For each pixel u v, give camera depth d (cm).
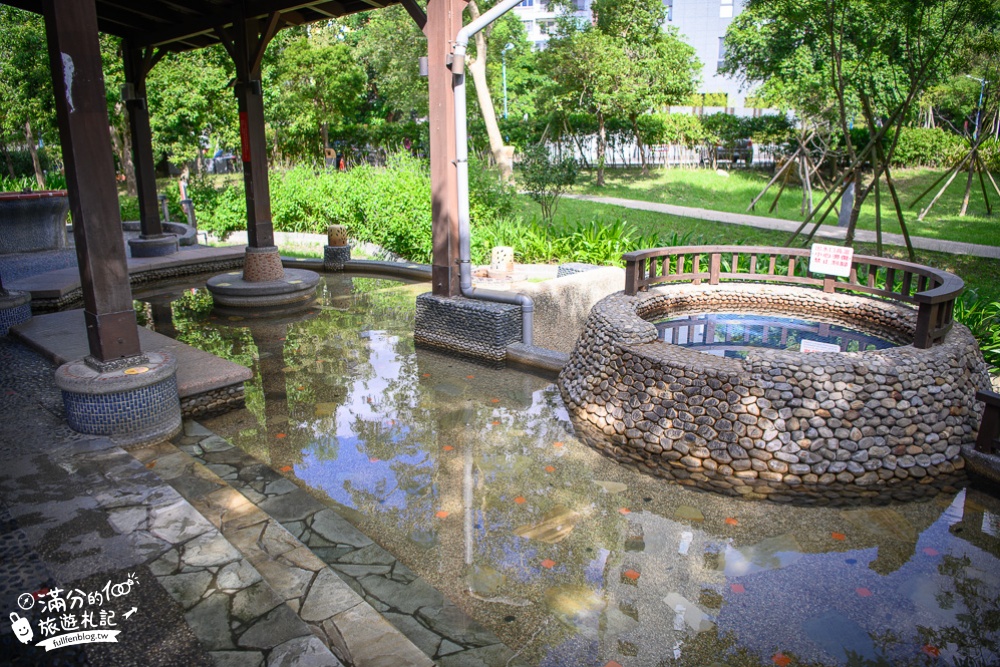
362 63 2112
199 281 1043
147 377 441
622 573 319
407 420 506
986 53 1005
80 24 401
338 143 2234
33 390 507
